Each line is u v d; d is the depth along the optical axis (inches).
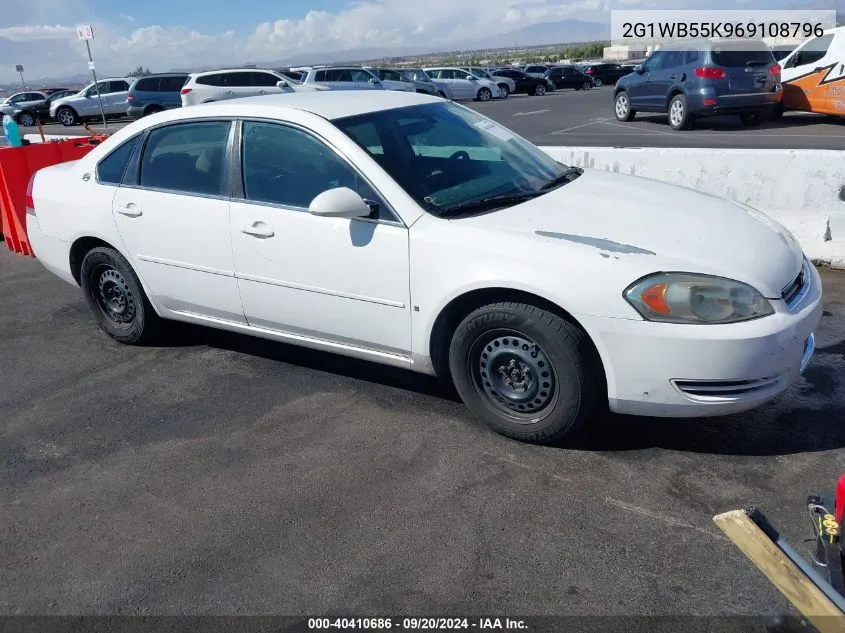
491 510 121.0
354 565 110.3
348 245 146.2
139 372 184.1
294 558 112.7
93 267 195.0
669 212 142.6
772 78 590.6
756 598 99.1
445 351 146.3
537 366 132.3
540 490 125.3
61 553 118.0
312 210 138.7
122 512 127.3
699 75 593.6
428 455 138.2
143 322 191.8
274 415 157.3
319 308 154.9
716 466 129.3
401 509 122.7
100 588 109.3
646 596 100.8
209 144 167.5
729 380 121.3
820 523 85.4
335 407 159.0
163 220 173.0
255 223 157.8
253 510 125.0
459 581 105.7
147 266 180.9
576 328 127.0
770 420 143.5
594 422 145.6
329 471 135.2
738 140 538.3
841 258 229.0
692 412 125.0
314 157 152.9
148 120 181.6
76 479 138.5
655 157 253.6
